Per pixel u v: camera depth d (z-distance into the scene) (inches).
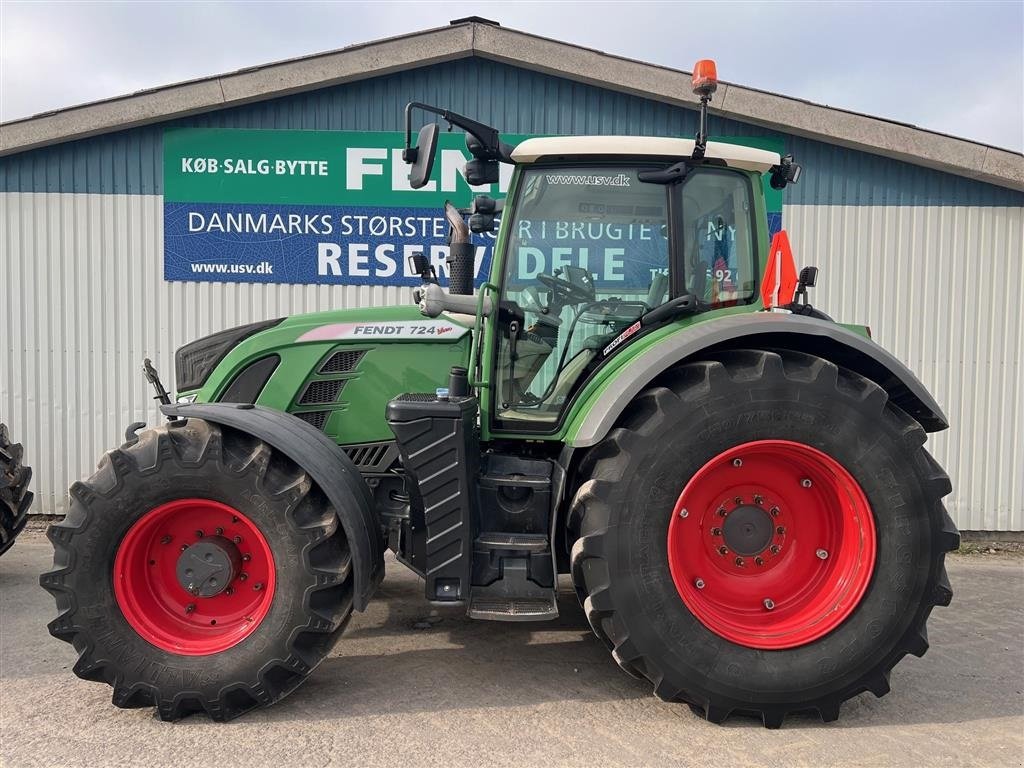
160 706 103.0
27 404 228.8
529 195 121.4
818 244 226.1
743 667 101.8
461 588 109.0
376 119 224.2
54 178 224.7
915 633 103.9
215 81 216.1
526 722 105.3
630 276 122.6
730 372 103.8
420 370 131.4
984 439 227.0
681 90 217.5
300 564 103.0
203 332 228.8
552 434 121.7
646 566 101.7
